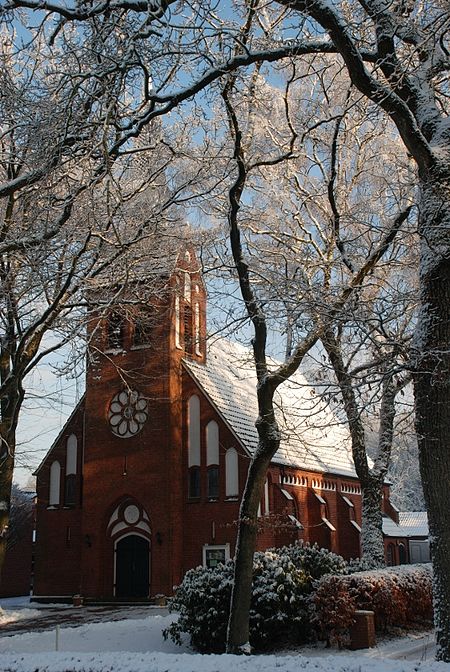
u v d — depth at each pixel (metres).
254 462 14.20
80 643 18.16
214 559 31.50
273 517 28.38
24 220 15.48
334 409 16.83
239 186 14.35
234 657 9.16
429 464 10.23
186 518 32.53
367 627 15.67
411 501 64.56
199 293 28.48
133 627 20.28
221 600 16.66
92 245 16.22
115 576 32.94
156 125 15.90
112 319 32.06
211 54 12.47
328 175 19.56
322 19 10.97
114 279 17.38
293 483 35.72
